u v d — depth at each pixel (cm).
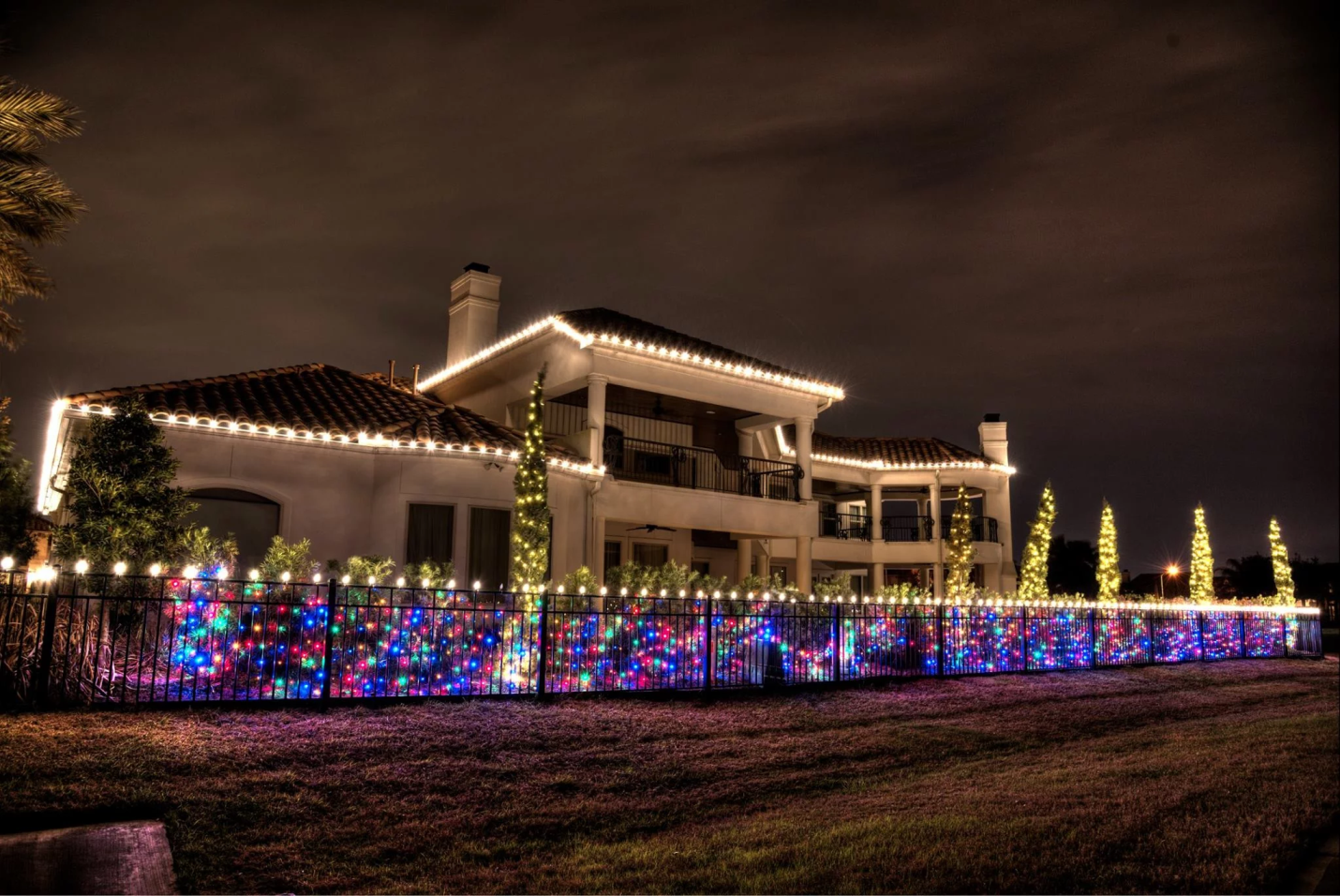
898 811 857
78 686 935
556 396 2264
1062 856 719
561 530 1928
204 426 1538
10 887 559
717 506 2239
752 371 2289
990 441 3575
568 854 713
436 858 686
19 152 1337
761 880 655
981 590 2884
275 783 780
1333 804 920
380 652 1161
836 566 3803
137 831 671
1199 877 680
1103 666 2103
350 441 1653
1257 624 2723
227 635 1045
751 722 1184
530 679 1209
